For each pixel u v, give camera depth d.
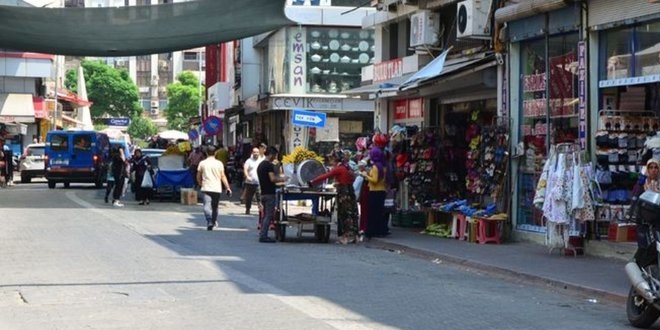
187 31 25.52
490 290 12.52
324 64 38.62
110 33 25.53
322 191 19.00
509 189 18.44
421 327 9.32
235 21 24.86
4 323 9.23
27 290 11.41
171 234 19.66
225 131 56.19
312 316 9.77
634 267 9.59
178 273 13.20
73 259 14.66
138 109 109.06
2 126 53.66
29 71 56.84
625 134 15.76
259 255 16.05
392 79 25.47
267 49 44.34
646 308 9.45
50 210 25.67
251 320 9.48
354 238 18.86
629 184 15.71
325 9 37.91
